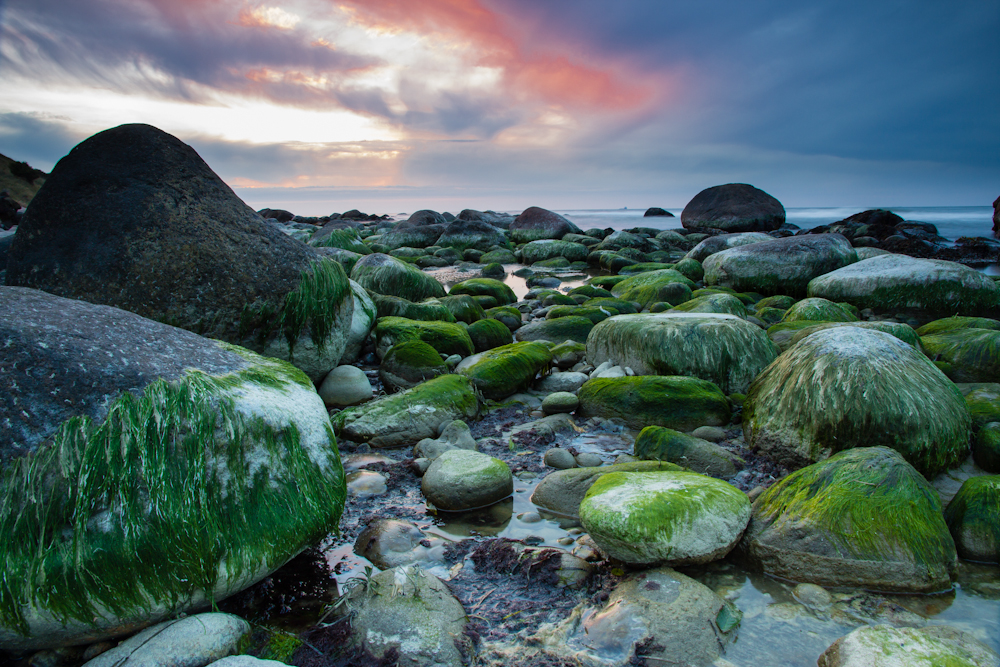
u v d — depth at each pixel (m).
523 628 3.00
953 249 20.77
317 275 6.10
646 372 6.62
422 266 20.38
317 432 3.65
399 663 2.74
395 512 4.16
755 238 17.94
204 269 5.41
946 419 4.45
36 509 2.67
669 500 3.47
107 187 5.32
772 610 3.12
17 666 2.74
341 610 3.04
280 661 2.75
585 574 3.38
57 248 5.19
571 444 5.34
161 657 2.58
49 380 2.84
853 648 2.62
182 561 2.87
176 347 3.54
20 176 33.22
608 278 14.42
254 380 3.62
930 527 3.38
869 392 4.50
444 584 3.25
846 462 3.79
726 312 8.86
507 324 9.95
